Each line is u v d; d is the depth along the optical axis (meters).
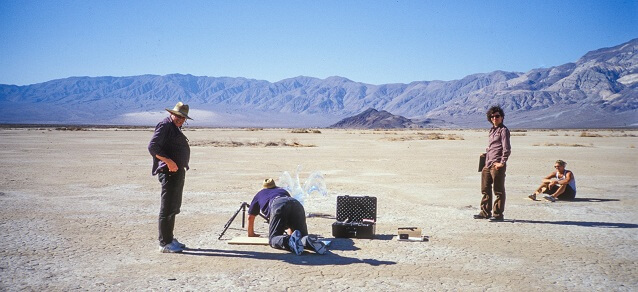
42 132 97.88
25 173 21.03
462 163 28.16
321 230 10.55
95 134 86.38
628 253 8.72
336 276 7.33
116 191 15.91
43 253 8.44
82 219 11.36
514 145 53.53
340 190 16.72
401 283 7.05
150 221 11.20
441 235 10.08
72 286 6.82
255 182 18.58
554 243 9.41
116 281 7.05
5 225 10.60
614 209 13.25
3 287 6.73
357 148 45.31
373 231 9.83
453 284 7.04
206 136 82.38
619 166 26.56
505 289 6.86
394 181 19.28
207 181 18.86
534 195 14.81
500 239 9.73
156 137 8.20
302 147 47.19
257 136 85.62
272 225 8.94
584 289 6.89
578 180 20.11
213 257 8.31
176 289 6.73
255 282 7.04
